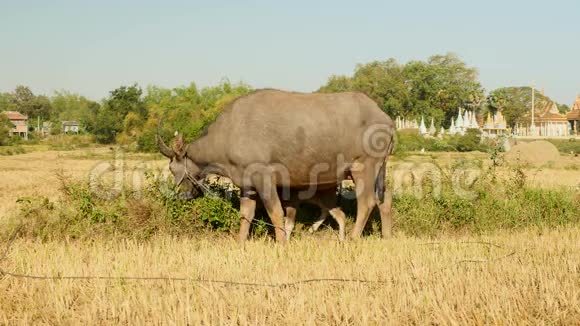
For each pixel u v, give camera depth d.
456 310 7.56
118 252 10.91
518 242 11.74
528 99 154.00
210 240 12.57
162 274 9.20
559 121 146.62
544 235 12.63
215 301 7.82
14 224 12.63
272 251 10.83
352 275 9.13
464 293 8.09
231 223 12.88
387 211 12.95
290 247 11.13
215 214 12.78
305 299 7.86
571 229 13.38
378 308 7.46
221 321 7.19
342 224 12.98
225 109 12.46
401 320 7.31
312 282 8.70
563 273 8.82
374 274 9.11
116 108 90.62
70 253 10.73
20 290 8.42
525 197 15.46
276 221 12.12
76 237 12.41
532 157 42.53
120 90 92.06
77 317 7.54
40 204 13.02
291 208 12.77
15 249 10.79
